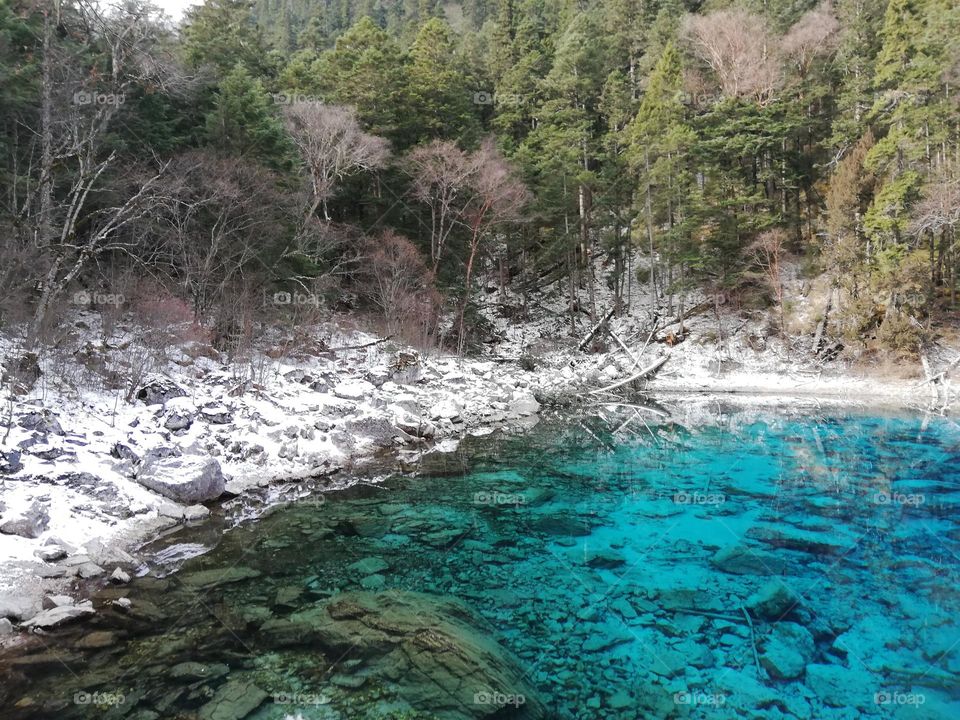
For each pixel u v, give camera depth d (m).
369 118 25.91
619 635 5.45
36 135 12.20
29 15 12.17
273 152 19.28
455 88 30.75
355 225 24.09
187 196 15.03
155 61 13.66
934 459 12.70
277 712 4.07
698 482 10.95
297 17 86.75
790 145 32.88
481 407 17.89
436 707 4.20
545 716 4.20
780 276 28.89
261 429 11.43
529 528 8.40
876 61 29.00
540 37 48.50
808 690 4.60
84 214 14.72
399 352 20.05
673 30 41.00
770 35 34.34
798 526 8.54
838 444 14.27
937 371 22.48
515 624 5.61
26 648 4.73
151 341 11.74
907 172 23.14
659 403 21.50
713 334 29.22
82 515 7.11
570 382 23.25
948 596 6.24
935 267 25.95
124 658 4.69
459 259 28.20
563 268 35.53
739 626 5.62
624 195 33.72
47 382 9.90
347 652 4.87
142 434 9.62
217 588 6.07
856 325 24.89
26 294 11.13
